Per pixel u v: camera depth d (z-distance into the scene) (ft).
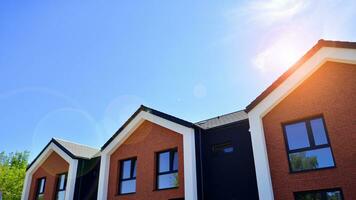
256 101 37.45
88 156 59.88
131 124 49.83
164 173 44.47
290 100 36.63
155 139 47.01
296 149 34.50
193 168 39.88
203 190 39.70
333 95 34.04
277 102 36.99
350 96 32.96
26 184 62.28
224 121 47.03
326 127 33.22
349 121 32.01
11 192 106.93
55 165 60.29
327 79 35.12
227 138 41.98
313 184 31.60
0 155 147.64
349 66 34.27
